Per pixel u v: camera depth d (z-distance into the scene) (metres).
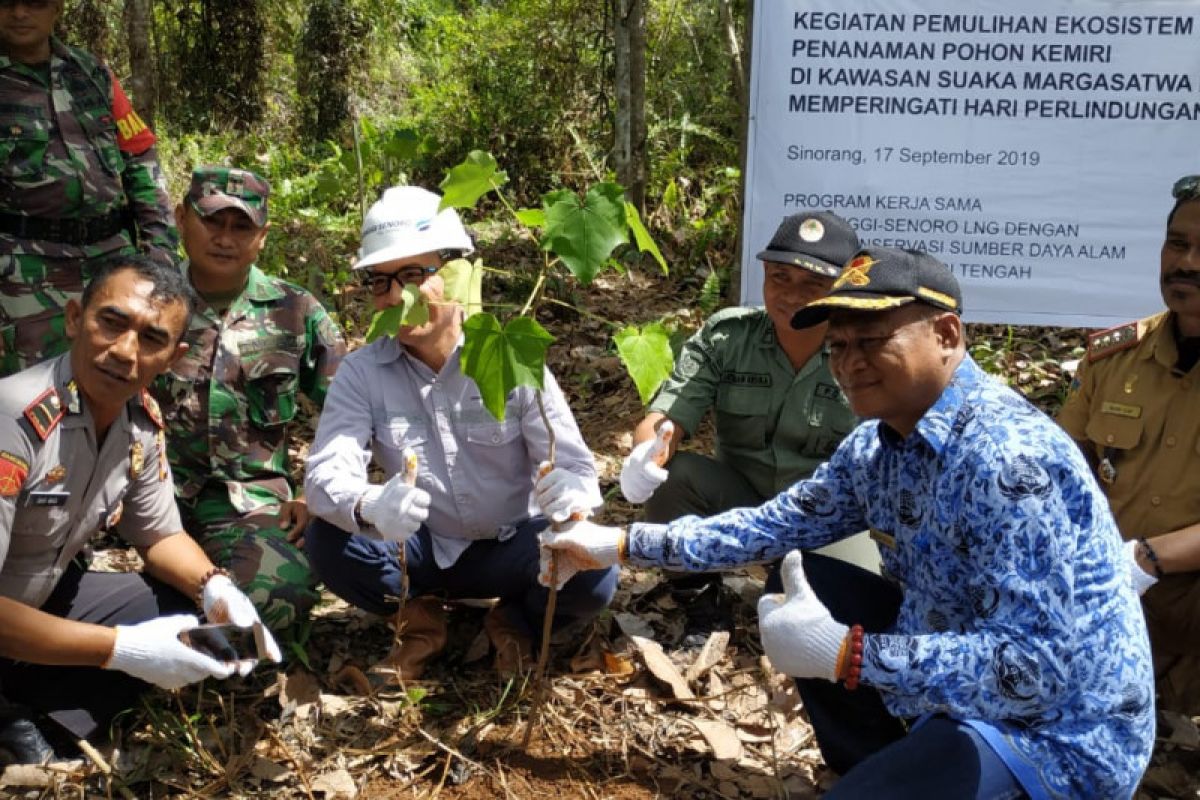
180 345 2.86
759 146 4.82
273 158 9.72
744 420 3.68
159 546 3.15
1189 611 3.05
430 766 2.99
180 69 10.27
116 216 4.16
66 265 4.05
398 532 2.91
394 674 3.33
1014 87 4.71
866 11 4.68
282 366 3.72
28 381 2.78
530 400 3.24
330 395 3.31
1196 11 4.60
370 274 3.17
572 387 5.79
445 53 11.68
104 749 3.06
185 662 2.73
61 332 4.04
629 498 3.04
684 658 3.51
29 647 2.67
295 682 3.32
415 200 3.16
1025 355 5.90
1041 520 2.12
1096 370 3.34
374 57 10.96
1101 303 4.88
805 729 3.18
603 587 3.27
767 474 3.73
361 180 6.50
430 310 3.15
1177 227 3.02
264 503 3.69
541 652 2.98
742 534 2.79
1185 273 3.00
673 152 8.77
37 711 3.01
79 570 3.20
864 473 2.59
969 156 4.77
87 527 2.95
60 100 3.99
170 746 3.04
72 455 2.81
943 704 2.20
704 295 6.47
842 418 3.61
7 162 3.92
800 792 2.92
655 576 3.96
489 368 2.59
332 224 7.70
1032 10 4.64
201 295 3.68
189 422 3.65
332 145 9.19
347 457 3.19
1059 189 4.77
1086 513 2.17
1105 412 3.26
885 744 2.74
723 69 9.52
